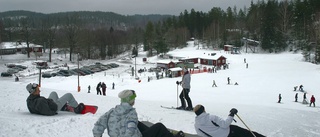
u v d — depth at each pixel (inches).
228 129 233.3
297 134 378.0
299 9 4350.4
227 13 6589.6
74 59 4217.5
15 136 245.0
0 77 2600.9
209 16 6387.8
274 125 427.5
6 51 4365.2
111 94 1482.5
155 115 411.2
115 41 5022.1
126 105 171.6
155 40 4473.4
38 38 4566.9
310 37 3540.8
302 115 588.1
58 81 2199.8
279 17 4365.2
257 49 4288.9
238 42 4530.0
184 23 6240.2
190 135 230.1
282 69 2416.3
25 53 4453.7
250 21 4768.7
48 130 272.1
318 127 449.4
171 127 342.3
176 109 516.4
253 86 1662.2
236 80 1920.5
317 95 1395.2
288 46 4111.7
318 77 1914.4
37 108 325.7
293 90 1523.1
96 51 4717.0
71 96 353.1
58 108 344.2
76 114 353.7
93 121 320.2
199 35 5708.7
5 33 5226.4
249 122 441.4
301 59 3257.9
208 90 1520.7
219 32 4940.9
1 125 267.3
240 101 1147.9
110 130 171.9
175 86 1690.5
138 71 2925.7
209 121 231.1
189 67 3016.7
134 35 5930.1
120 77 2485.2
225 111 589.9
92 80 2222.0
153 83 1925.4
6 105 401.4
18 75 2746.1
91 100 569.3
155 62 3875.5
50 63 3732.8
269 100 1211.2
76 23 4365.2
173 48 5142.7
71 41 4005.9
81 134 273.3
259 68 2564.0
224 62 3243.1
